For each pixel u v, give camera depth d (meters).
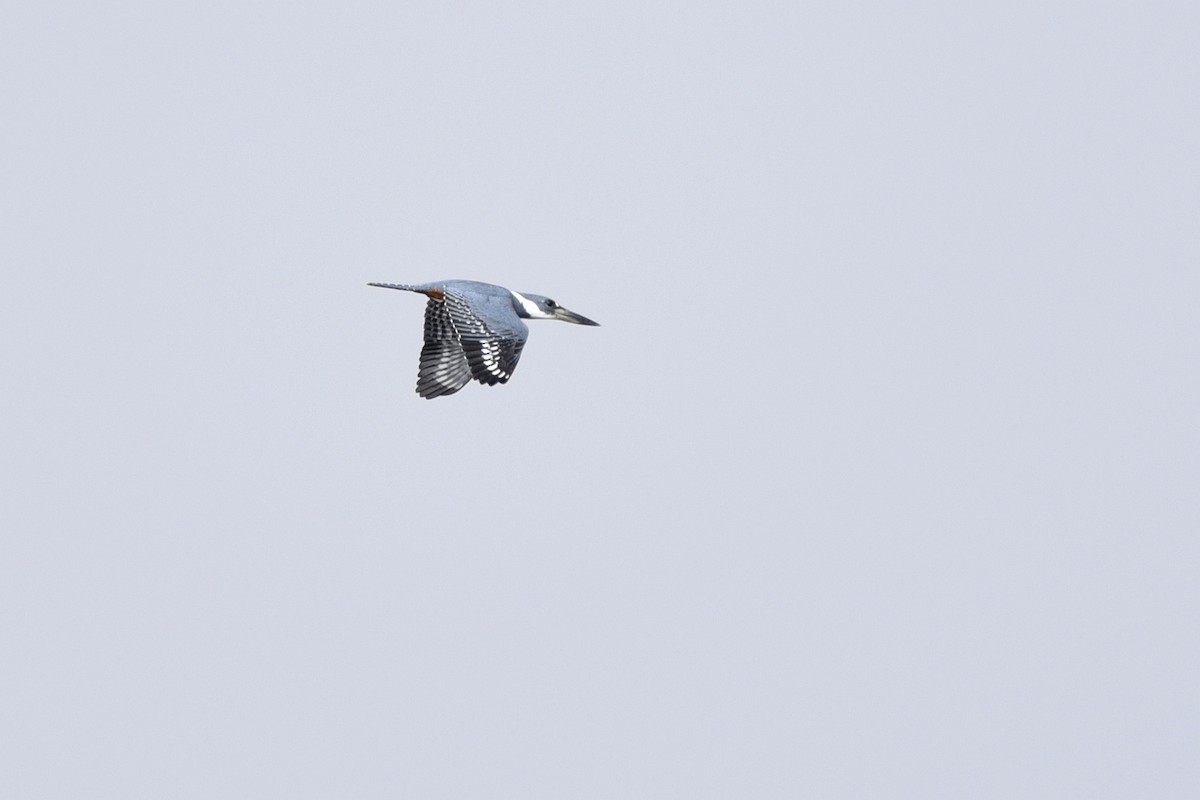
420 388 16.33
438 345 16.58
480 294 16.38
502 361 15.80
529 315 18.02
